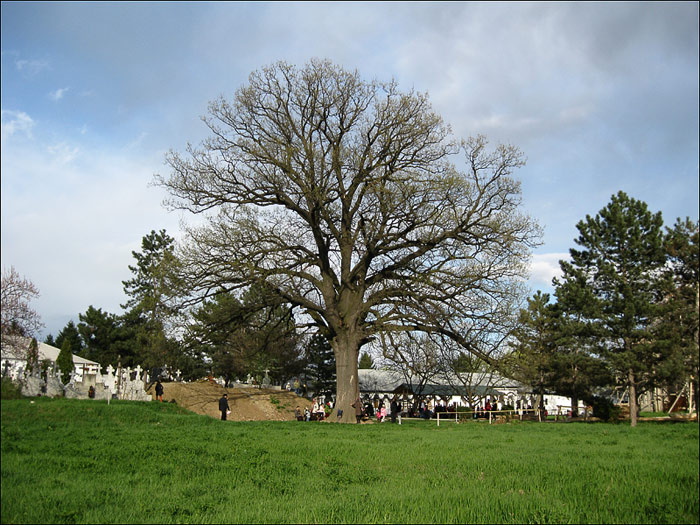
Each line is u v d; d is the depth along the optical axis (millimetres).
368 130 36562
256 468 14562
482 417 52438
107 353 69375
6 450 15875
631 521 10234
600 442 24016
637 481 13781
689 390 56969
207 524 9234
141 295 70500
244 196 36094
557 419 52531
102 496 10867
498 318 36969
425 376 49000
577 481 13672
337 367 36781
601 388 53469
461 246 35219
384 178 34656
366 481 13406
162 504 10391
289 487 12281
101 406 27391
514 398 65625
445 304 35656
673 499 11969
